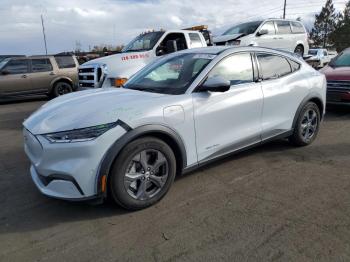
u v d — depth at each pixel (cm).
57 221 332
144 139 332
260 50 466
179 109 358
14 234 312
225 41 1231
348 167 445
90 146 305
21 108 1076
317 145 540
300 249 275
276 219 321
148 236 302
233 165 460
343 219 317
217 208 346
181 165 374
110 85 793
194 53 447
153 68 463
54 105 376
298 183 400
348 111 799
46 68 1257
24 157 538
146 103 345
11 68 1195
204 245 285
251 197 368
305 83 506
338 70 773
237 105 413
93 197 317
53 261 272
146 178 342
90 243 295
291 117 495
